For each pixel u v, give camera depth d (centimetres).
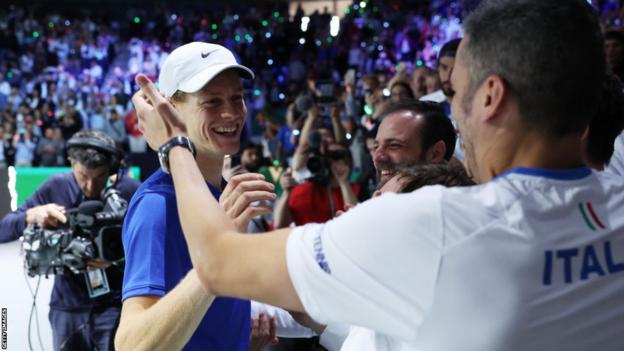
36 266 327
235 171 443
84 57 1989
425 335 112
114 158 371
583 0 118
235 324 199
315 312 118
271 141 1062
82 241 320
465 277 109
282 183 459
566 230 113
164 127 149
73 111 1538
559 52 113
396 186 163
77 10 2231
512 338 109
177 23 2175
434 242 110
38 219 334
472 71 120
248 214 143
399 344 127
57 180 381
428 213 111
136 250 187
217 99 204
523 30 114
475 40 119
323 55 1920
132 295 182
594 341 112
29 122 1547
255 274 120
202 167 211
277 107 1705
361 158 608
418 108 254
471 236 110
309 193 449
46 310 585
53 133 1444
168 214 189
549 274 111
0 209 286
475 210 112
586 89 115
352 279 113
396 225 111
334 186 455
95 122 1527
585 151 198
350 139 703
